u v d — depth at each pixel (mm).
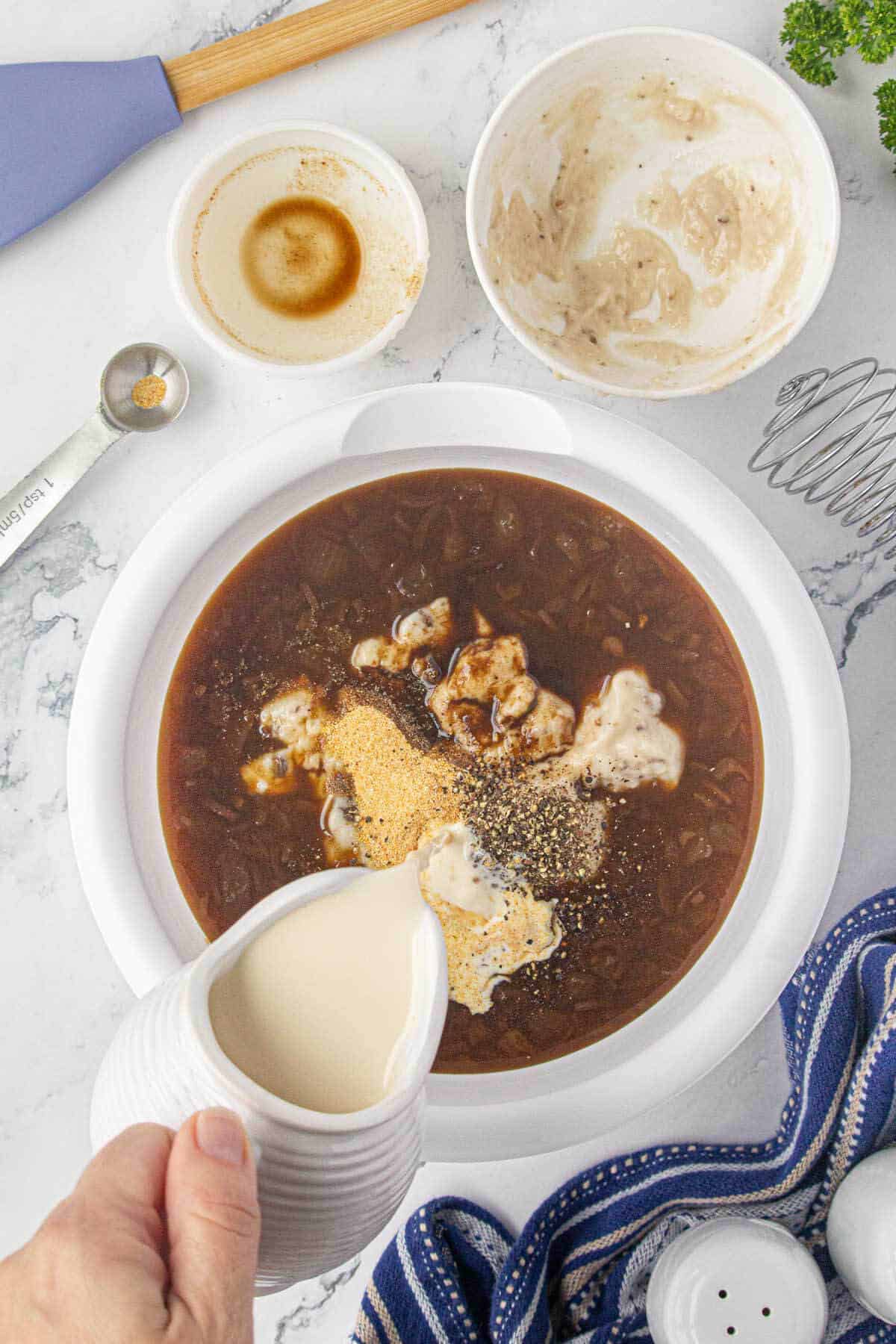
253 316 649
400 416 611
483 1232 643
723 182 639
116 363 647
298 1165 461
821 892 605
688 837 627
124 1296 450
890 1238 583
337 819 625
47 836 656
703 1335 589
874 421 628
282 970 493
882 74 645
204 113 652
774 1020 655
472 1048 623
